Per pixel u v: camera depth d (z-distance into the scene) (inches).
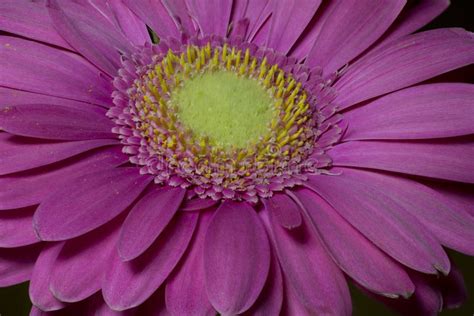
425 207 7.7
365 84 8.4
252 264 7.3
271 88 8.6
